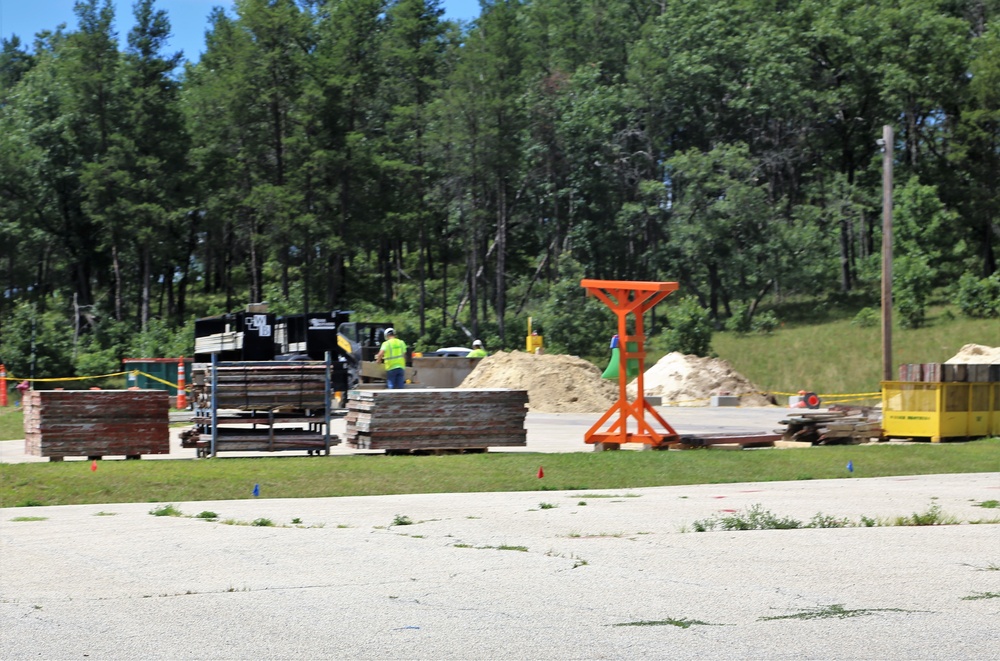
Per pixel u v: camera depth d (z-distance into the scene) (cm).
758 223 7031
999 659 568
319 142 7400
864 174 7981
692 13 8019
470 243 8338
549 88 8050
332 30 7906
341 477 1518
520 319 7662
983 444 1944
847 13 7769
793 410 3588
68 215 8325
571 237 8225
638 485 1503
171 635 631
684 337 5919
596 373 3622
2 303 8769
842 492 1359
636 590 742
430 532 1022
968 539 946
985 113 6688
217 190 7969
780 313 7156
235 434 1791
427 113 7494
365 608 696
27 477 1460
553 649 594
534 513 1166
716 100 7988
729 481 1543
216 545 953
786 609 681
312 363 1811
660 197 7469
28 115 8362
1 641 621
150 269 8019
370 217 7625
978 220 7138
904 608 681
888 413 2091
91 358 6575
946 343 5450
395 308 8475
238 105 7488
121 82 7600
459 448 1784
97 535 1027
